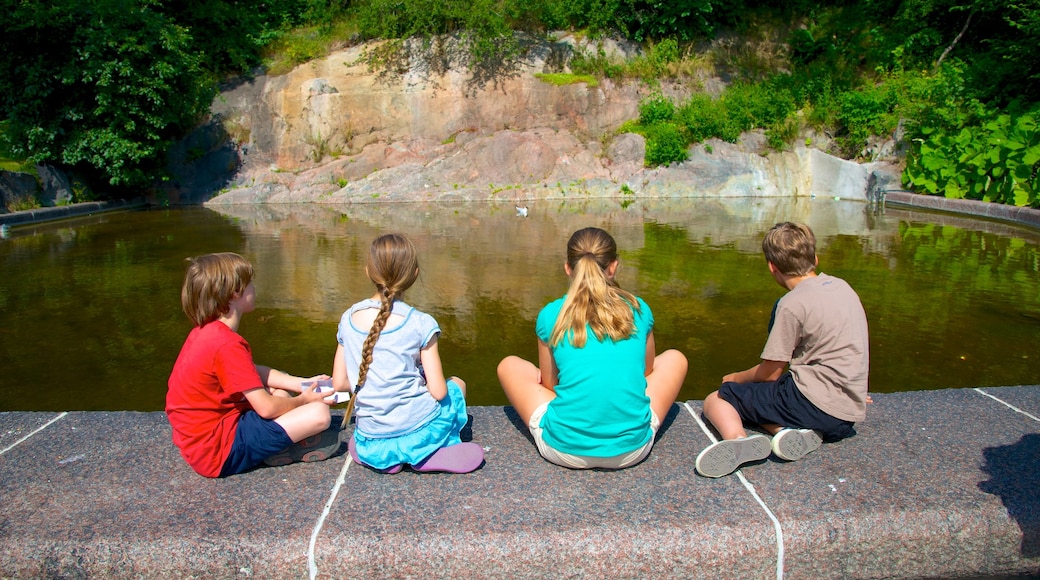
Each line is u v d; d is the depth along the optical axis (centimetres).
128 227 1089
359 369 264
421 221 1130
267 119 1588
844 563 238
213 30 1666
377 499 251
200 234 1002
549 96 1633
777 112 1605
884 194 1397
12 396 419
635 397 259
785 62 1762
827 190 1536
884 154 1503
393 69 1630
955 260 793
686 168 1555
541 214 1221
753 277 702
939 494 253
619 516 238
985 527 241
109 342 516
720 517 238
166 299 631
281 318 566
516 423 317
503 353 487
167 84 1302
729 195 1520
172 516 241
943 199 1255
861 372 278
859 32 1747
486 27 1608
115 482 264
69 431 307
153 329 546
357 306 278
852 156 1545
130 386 435
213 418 260
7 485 262
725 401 301
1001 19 1576
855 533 237
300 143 1588
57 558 226
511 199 1482
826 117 1587
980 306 597
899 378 441
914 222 1100
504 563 226
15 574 226
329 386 291
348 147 1605
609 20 1734
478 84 1623
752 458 265
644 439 266
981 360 471
